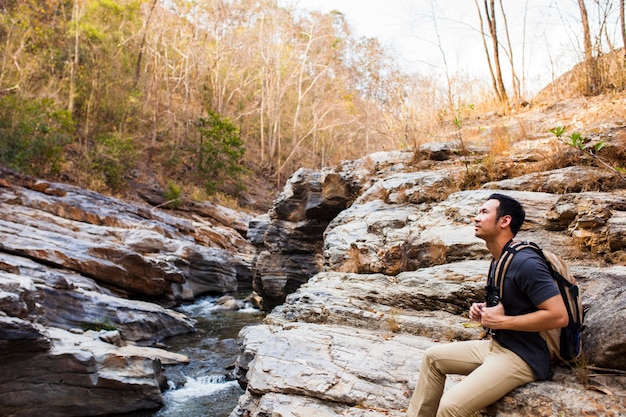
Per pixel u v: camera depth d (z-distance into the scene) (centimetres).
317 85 4100
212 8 3503
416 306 503
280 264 1266
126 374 730
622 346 271
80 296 1002
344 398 362
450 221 621
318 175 1205
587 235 474
